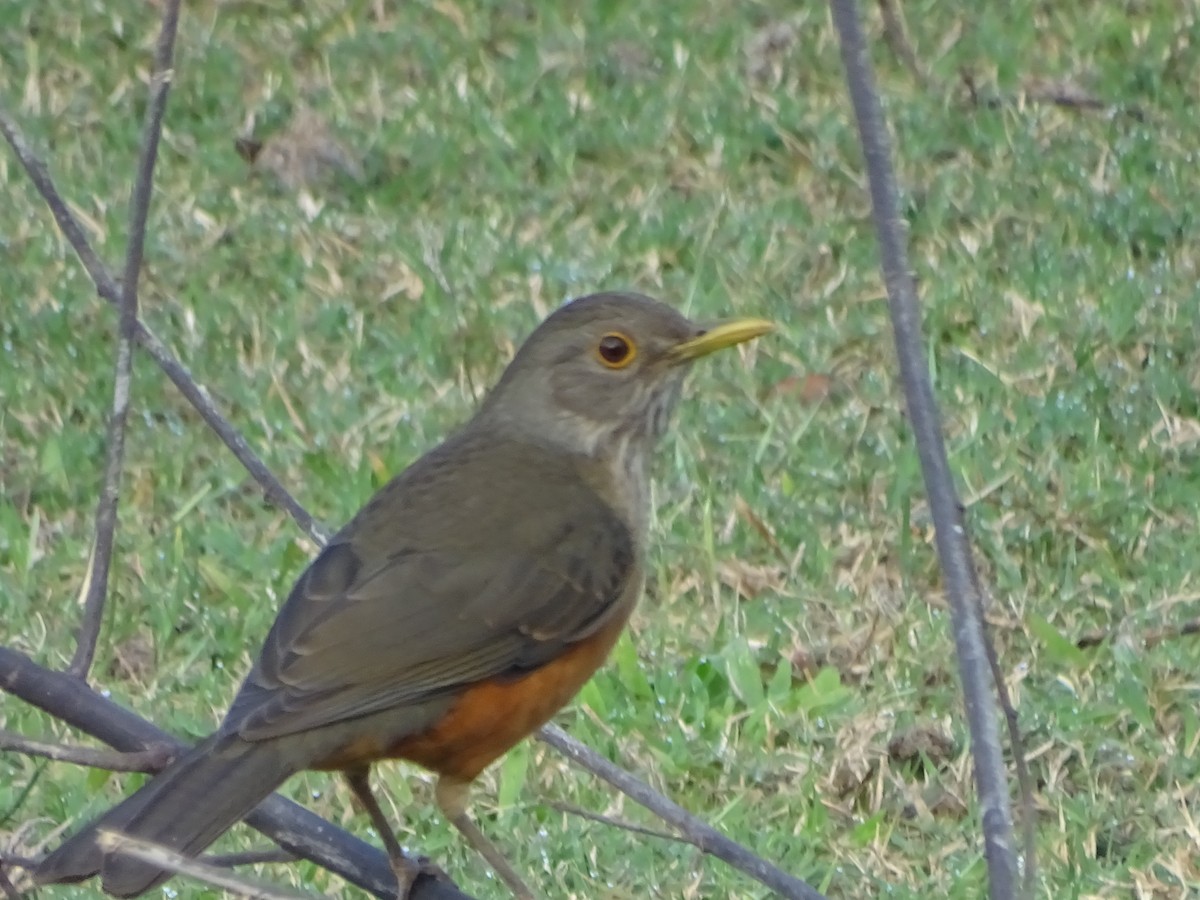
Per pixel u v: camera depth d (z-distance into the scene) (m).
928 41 17.66
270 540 12.26
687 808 10.27
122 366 7.32
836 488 12.66
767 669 11.38
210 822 6.54
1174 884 9.55
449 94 16.98
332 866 7.44
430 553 7.62
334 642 7.24
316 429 13.12
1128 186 15.65
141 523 12.45
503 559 7.65
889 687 10.95
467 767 7.56
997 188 15.66
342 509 12.34
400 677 7.27
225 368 13.74
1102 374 13.52
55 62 17.31
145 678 11.14
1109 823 10.02
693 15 18.05
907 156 16.08
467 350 14.00
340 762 7.25
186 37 17.67
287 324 14.15
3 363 13.73
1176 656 11.07
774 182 15.99
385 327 14.29
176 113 16.84
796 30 17.73
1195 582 11.70
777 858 9.82
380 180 16.14
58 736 10.56
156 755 6.80
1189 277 14.66
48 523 12.44
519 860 9.88
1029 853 5.62
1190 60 17.33
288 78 17.12
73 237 7.46
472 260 14.89
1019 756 5.72
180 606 11.57
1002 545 12.03
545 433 8.42
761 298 14.49
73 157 16.17
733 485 12.67
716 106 16.73
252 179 16.09
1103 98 16.91
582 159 16.31
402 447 12.95
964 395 13.40
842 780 10.39
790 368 13.80
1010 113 16.61
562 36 17.72
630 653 11.00
